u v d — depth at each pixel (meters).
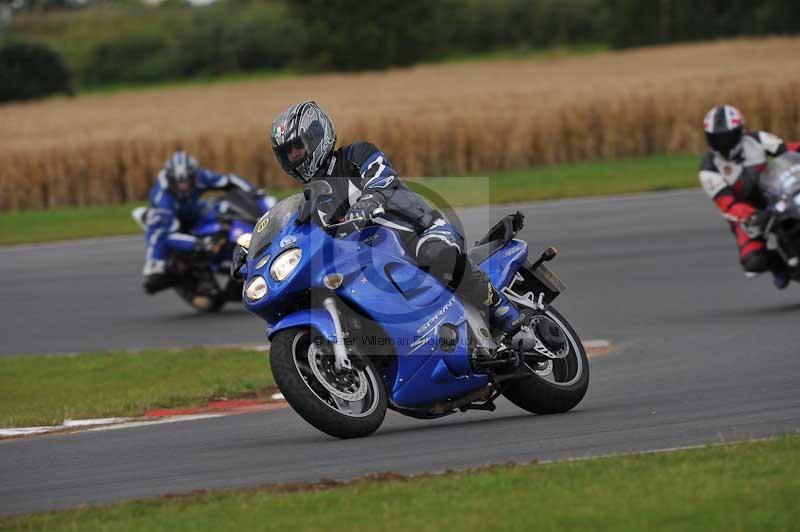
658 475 19.25
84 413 32.28
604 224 67.44
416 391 25.23
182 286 53.09
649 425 24.91
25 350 46.84
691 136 110.75
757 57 189.12
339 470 22.47
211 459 24.75
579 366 27.72
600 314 44.56
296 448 25.08
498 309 26.61
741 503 17.12
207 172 52.59
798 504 16.84
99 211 102.06
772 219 40.12
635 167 101.00
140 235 79.19
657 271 53.03
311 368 24.31
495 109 115.81
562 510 17.50
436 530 16.97
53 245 77.00
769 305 43.47
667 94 112.12
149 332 48.78
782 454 20.00
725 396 27.92
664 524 16.52
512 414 28.56
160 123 132.25
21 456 26.86
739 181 41.56
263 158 110.06
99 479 23.66
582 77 171.12
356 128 109.69
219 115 143.25
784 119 113.25
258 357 40.41
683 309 44.09
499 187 90.75
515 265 27.47
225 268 51.94
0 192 107.75
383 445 24.61
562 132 110.12
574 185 88.19
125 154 109.00
